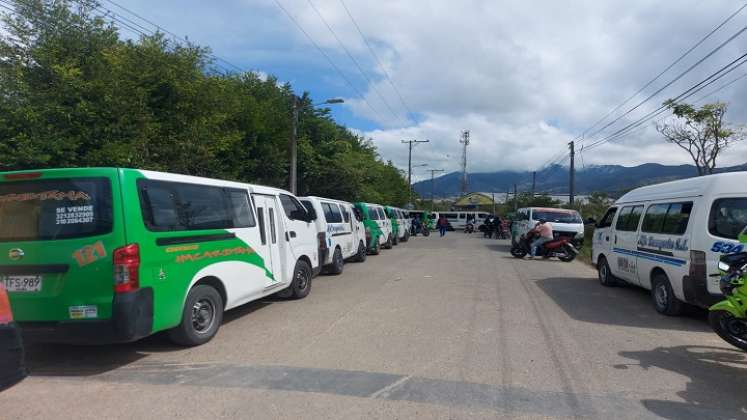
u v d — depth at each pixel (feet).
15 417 13.78
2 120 33.09
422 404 14.65
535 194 207.72
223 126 55.31
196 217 21.08
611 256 36.47
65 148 34.55
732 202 24.29
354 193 99.96
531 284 38.91
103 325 16.85
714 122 52.13
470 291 34.81
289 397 15.12
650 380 17.10
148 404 14.62
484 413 14.07
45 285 17.48
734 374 17.92
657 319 26.94
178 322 19.49
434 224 169.99
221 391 15.64
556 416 13.94
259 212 26.43
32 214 17.93
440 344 21.02
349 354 19.53
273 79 82.69
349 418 13.67
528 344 21.26
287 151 74.18
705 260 24.45
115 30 42.96
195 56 48.11
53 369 17.93
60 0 39.73
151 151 42.91
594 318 26.89
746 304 18.61
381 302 30.40
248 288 24.57
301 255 31.30
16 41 37.63
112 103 37.73
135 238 17.46
